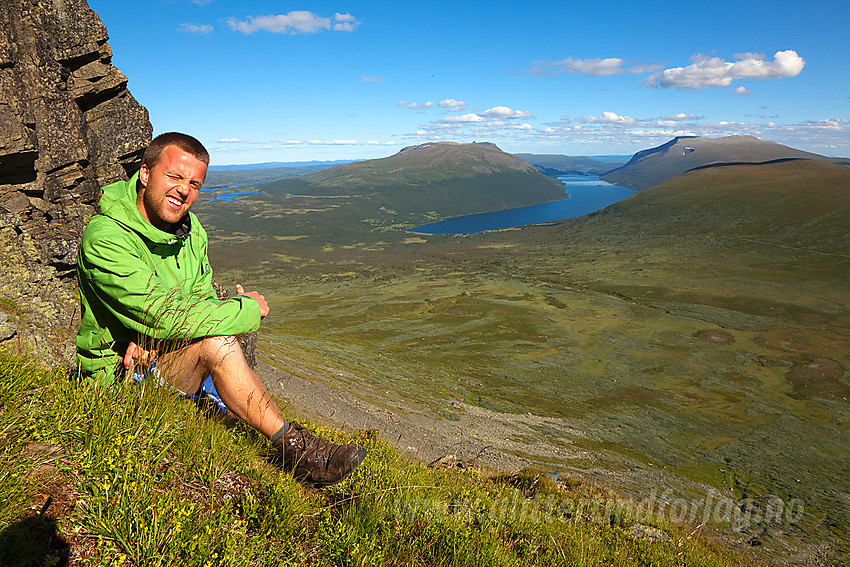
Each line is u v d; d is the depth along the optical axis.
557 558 3.49
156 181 2.24
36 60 11.94
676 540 7.10
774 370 114.31
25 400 2.09
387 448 5.04
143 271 2.16
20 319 6.91
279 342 88.62
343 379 60.94
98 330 2.32
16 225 9.35
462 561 2.53
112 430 2.02
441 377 92.25
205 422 2.40
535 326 154.25
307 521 2.30
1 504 1.57
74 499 1.76
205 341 2.24
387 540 2.42
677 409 86.06
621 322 158.75
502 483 7.01
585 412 78.75
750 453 65.31
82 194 13.12
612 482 39.28
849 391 100.44
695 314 169.38
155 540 1.68
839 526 40.25
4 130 10.99
